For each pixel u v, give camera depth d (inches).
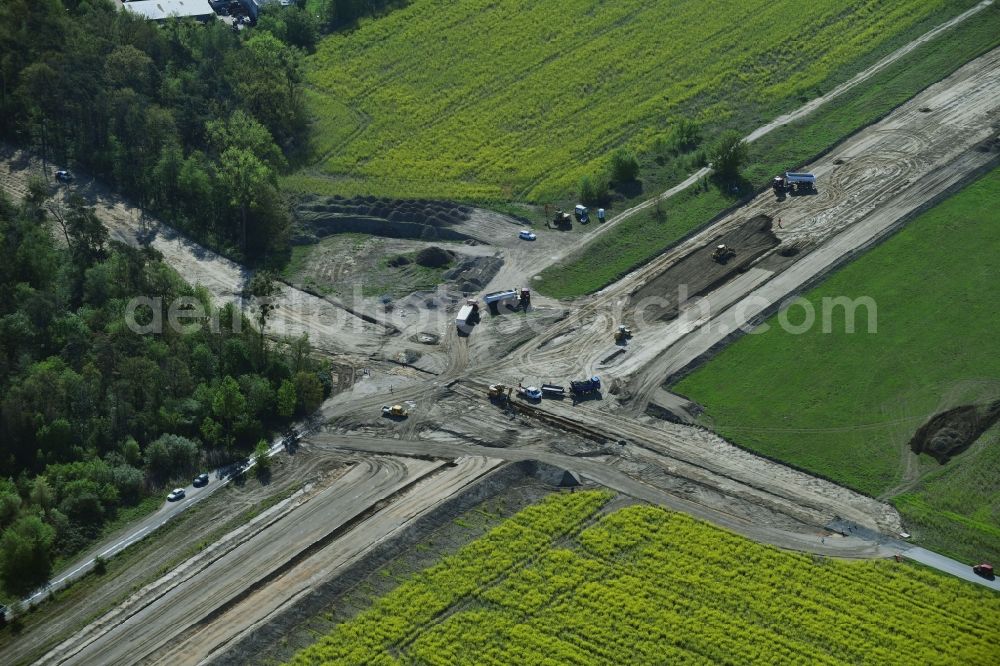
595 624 4790.8
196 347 6146.7
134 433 5777.6
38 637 4847.4
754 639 4722.0
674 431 5954.7
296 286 7027.6
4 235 6648.6
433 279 7081.7
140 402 5900.6
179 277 6766.7
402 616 4840.1
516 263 7190.0
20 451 5600.4
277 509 5502.0
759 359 6368.1
